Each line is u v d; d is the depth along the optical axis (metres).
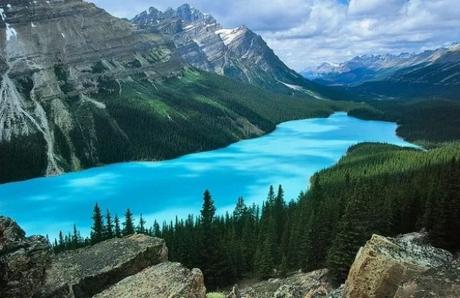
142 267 42.72
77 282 37.81
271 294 61.31
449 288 19.16
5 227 29.89
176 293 29.78
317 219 84.56
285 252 95.81
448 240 71.81
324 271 67.31
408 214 83.38
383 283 28.30
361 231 65.50
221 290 84.69
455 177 79.62
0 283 28.05
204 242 89.12
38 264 29.67
